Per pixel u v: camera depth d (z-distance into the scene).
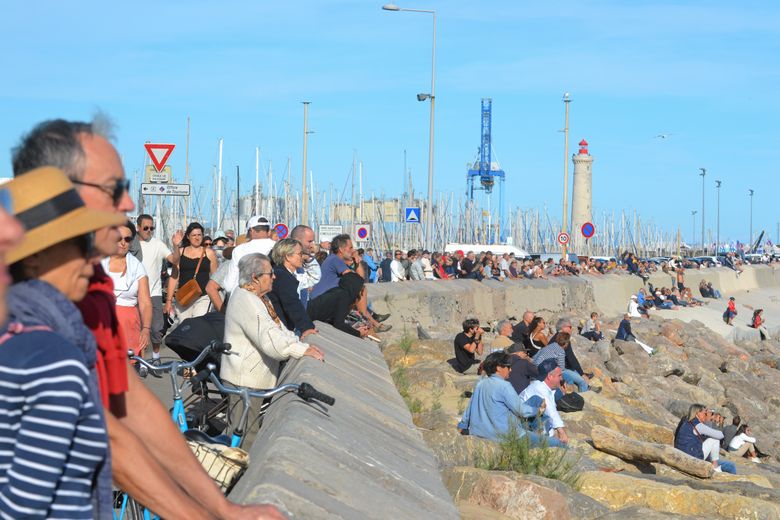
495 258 50.03
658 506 12.43
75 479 3.13
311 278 17.86
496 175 116.88
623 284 65.31
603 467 15.32
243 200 76.88
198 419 8.27
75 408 3.04
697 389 36.31
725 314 69.69
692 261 96.94
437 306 37.03
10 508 2.99
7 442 3.03
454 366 22.42
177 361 7.66
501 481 10.37
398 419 9.66
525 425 14.40
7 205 3.11
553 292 52.34
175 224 60.28
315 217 80.50
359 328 18.19
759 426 36.34
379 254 69.06
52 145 3.48
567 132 64.00
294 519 5.02
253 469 5.81
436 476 8.04
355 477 6.29
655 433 20.38
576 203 92.00
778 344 71.81
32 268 3.28
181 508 3.52
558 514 10.12
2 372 3.01
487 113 117.19
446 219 88.19
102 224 3.28
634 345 40.16
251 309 9.11
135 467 3.49
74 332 3.21
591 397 21.41
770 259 130.62
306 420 7.01
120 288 11.30
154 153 22.92
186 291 16.17
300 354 9.41
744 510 12.35
